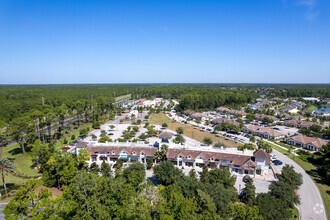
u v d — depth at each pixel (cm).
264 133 15150
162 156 9950
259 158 9175
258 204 5753
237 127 15975
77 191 5069
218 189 6219
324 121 19475
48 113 15600
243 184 8369
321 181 8612
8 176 8906
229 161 9356
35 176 8919
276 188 6650
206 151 9962
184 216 4950
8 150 12331
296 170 9662
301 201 7188
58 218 4522
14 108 18412
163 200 5538
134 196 5522
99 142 11450
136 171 7606
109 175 8381
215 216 5303
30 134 12144
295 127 17762
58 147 12488
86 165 8950
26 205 4597
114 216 5256
